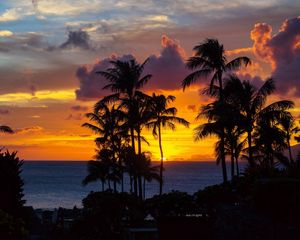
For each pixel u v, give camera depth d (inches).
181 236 919.0
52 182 7180.1
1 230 714.8
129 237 1163.3
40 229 1881.2
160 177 1936.5
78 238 1467.8
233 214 709.9
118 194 1486.2
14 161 1104.2
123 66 1824.6
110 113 2274.9
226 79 1457.9
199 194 1045.2
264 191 664.4
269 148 1598.2
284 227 568.4
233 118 1450.5
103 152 2463.1
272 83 1494.8
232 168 1657.2
